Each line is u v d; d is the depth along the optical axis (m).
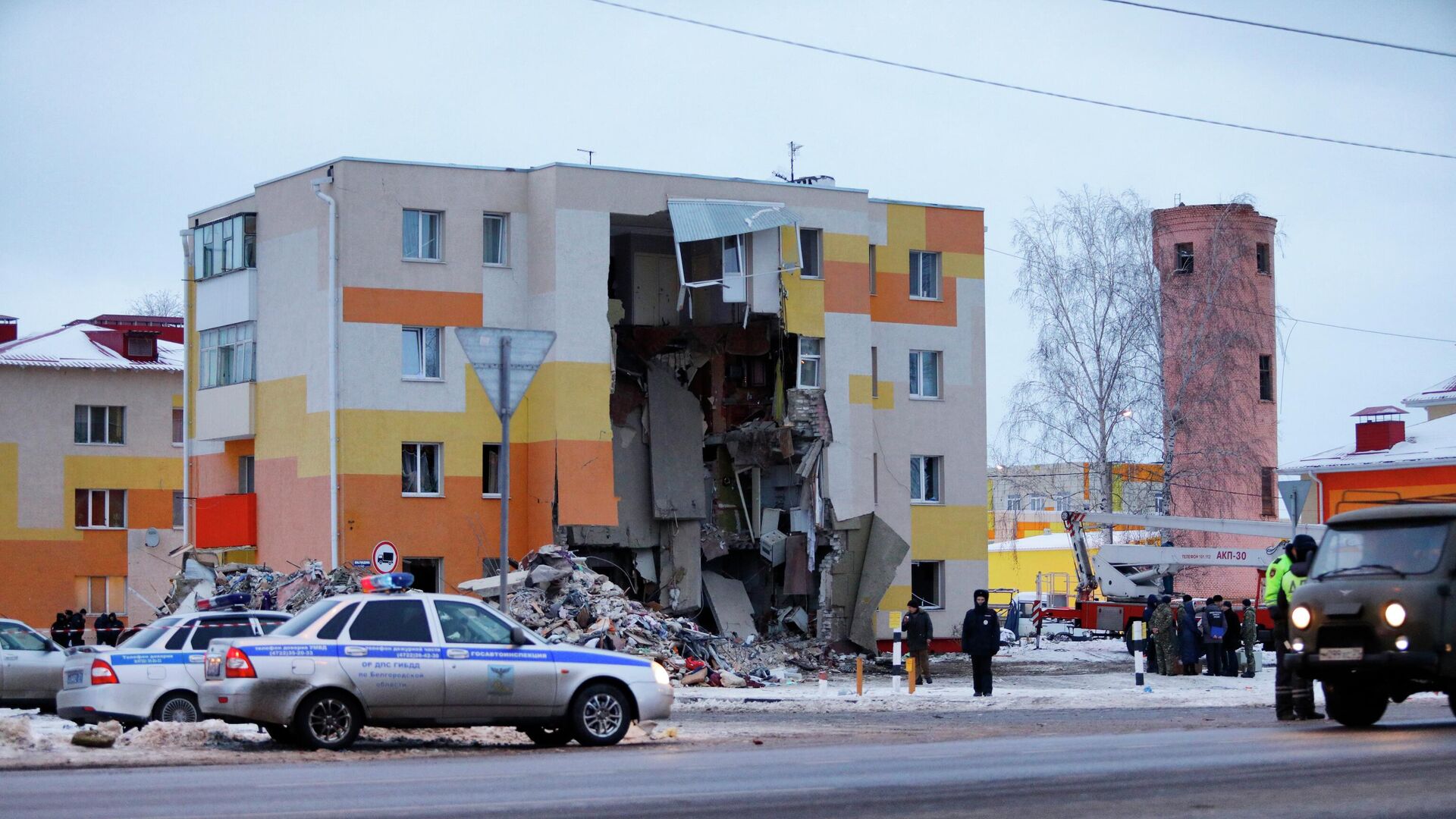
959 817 21.03
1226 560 96.25
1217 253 108.81
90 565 108.25
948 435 88.31
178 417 111.75
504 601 40.00
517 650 36.56
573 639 65.75
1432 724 35.69
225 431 80.50
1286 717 40.00
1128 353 105.38
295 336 76.69
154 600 109.19
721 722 45.47
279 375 77.75
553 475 75.25
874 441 85.56
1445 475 90.88
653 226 82.00
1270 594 41.34
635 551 79.31
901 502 86.19
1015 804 22.28
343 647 35.41
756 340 83.00
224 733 36.97
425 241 76.06
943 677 71.19
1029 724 42.19
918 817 21.12
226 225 81.38
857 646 80.94
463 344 39.97
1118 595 98.12
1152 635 73.44
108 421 109.88
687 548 80.00
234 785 26.02
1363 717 36.38
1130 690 58.06
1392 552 34.91
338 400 73.69
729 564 84.50
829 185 86.56
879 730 41.31
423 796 23.92
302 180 76.69
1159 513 105.38
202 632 42.06
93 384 109.44
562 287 75.94
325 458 74.12
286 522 76.75
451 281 76.00
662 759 31.16
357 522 73.50
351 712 35.22
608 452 76.00
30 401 107.62
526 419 77.12
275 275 78.19
